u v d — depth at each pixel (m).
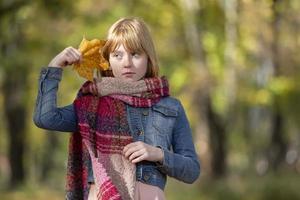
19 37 19.56
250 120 32.47
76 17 18.80
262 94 21.05
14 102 26.67
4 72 21.73
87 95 3.93
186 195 20.25
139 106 3.91
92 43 3.95
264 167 30.67
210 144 24.06
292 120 31.31
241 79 21.28
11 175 27.34
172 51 21.75
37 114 3.83
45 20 18.47
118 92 3.91
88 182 3.86
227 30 19.50
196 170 3.97
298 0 17.59
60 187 26.47
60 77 3.90
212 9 19.16
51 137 39.94
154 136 3.91
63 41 19.92
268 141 31.66
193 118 26.59
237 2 17.23
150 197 3.83
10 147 27.39
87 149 3.85
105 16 19.83
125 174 3.78
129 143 3.83
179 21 20.16
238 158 41.19
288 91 21.11
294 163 33.16
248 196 19.08
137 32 3.95
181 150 3.99
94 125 3.85
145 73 4.03
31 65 21.00
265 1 15.83
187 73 20.72
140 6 19.83
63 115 3.87
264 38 19.58
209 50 20.50
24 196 22.78
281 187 18.64
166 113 3.97
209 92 21.50
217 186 20.33
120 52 3.95
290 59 21.12
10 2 15.72
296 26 19.69
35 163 39.88
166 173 3.89
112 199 3.66
